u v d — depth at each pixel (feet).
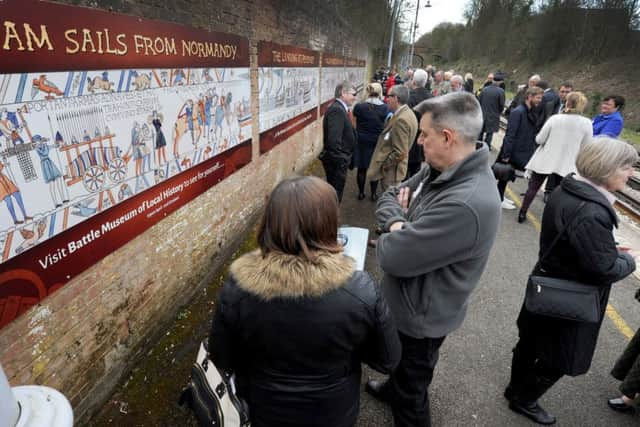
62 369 5.99
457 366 8.57
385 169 14.60
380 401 7.63
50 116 5.19
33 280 5.23
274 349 3.56
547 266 6.12
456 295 5.18
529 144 16.46
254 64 12.54
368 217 16.47
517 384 7.27
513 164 16.96
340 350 3.63
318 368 3.68
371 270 12.32
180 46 8.08
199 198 9.97
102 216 6.41
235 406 3.86
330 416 3.91
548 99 19.63
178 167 8.61
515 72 112.57
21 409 2.62
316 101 23.00
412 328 5.41
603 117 16.33
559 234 5.71
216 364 4.10
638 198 20.57
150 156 7.53
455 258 4.75
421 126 5.16
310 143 22.85
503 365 8.64
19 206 4.90
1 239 4.71
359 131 17.29
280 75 15.34
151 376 7.84
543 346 6.31
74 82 5.50
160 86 7.55
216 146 10.39
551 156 14.74
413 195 6.46
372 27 58.59
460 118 4.71
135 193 7.20
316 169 22.76
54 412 2.68
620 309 10.69
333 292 3.42
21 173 4.88
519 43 115.85
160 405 7.21
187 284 9.89
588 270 5.46
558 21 98.73
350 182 21.21
